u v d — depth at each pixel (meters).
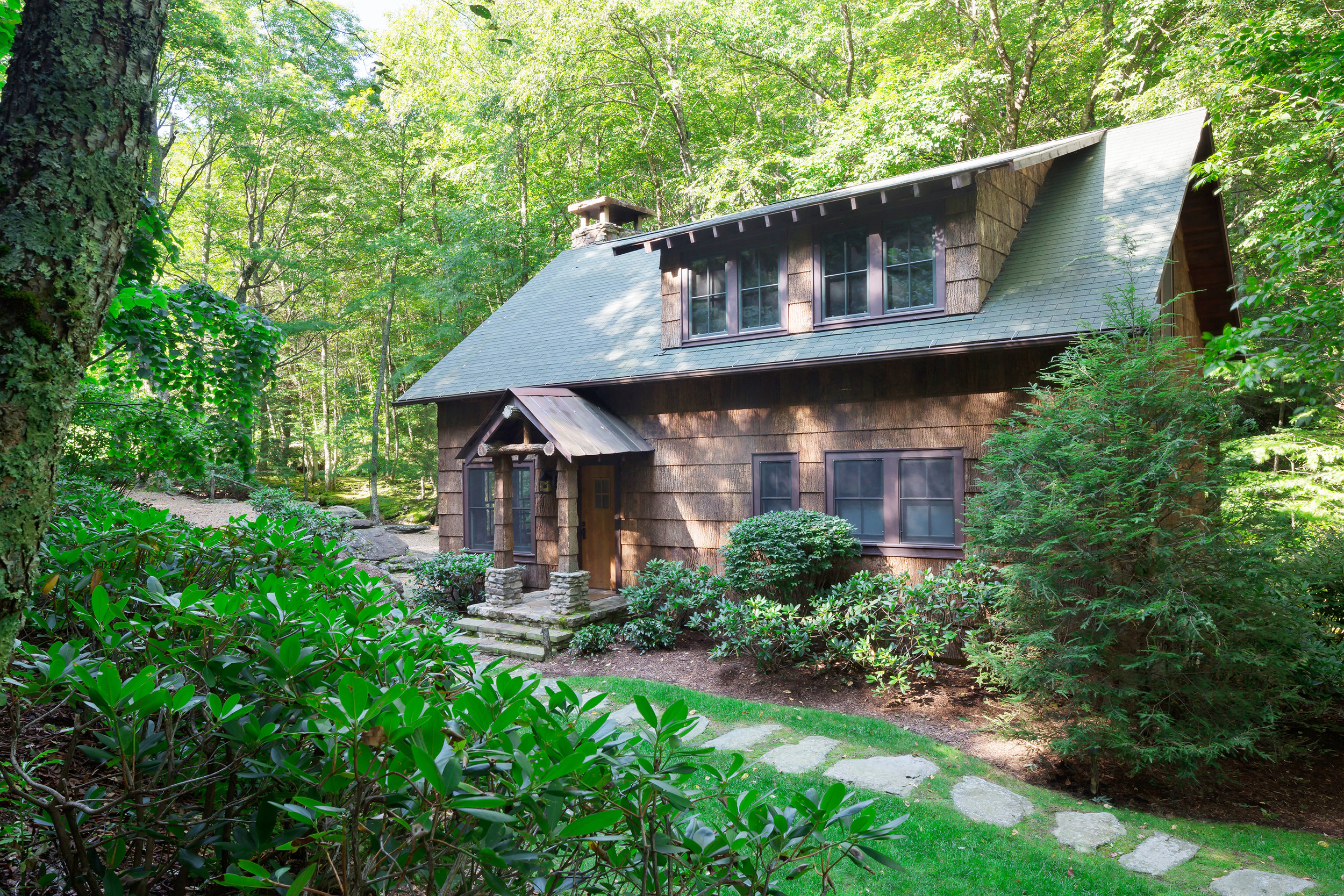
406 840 1.65
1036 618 6.28
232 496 21.31
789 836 1.71
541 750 1.64
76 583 2.60
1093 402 6.21
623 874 1.78
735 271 10.23
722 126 23.25
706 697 7.59
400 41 23.23
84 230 1.68
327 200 25.56
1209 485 5.75
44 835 1.99
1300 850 4.86
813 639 8.80
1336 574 7.76
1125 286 7.64
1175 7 15.34
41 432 1.59
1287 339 7.09
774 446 9.76
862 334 9.00
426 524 25.67
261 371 7.15
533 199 25.94
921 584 8.00
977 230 8.44
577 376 11.11
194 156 24.56
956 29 19.48
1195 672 5.93
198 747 1.95
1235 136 11.52
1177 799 5.77
